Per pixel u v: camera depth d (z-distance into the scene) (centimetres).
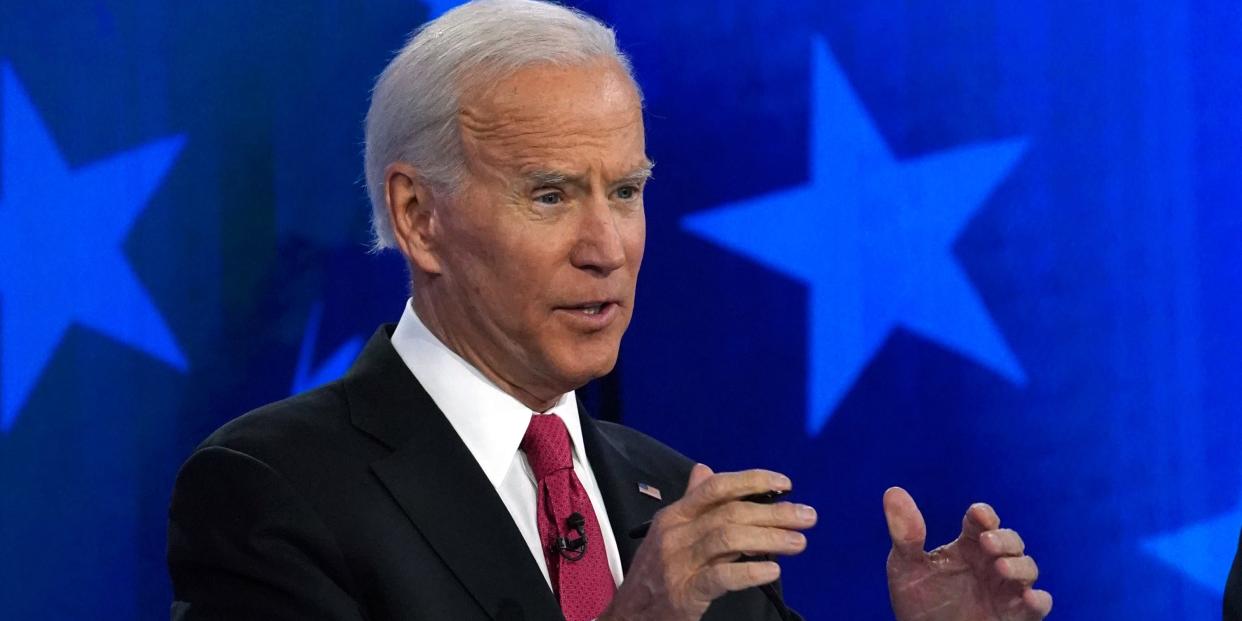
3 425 934
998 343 1048
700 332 1106
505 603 564
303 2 1038
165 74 991
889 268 1070
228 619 552
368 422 596
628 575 516
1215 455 1014
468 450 594
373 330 1050
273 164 1023
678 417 1105
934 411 1059
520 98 574
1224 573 1010
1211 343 1016
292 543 555
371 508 570
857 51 1079
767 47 1098
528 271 575
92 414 959
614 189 585
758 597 660
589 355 588
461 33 597
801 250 1088
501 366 603
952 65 1058
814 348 1084
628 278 588
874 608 1066
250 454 574
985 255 1052
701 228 1110
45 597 941
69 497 952
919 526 593
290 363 1020
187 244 992
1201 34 1017
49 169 955
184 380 986
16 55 948
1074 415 1036
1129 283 1028
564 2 1122
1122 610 1027
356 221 1048
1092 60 1034
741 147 1103
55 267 954
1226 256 1013
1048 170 1041
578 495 616
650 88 1123
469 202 582
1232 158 1013
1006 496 1045
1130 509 1027
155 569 974
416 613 557
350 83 1050
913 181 1066
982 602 588
